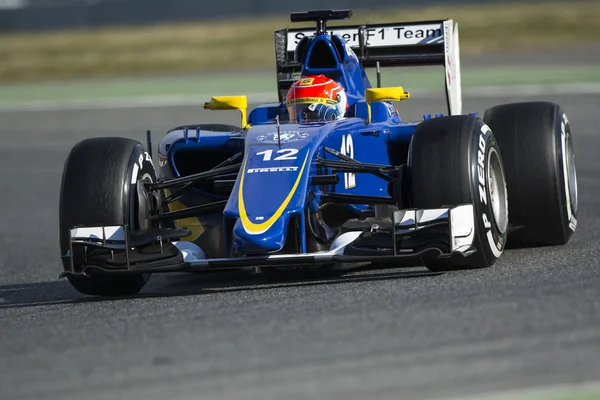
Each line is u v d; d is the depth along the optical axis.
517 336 15.16
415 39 27.86
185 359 15.18
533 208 23.72
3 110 82.50
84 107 80.69
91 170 21.22
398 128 24.09
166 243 20.55
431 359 14.38
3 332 18.14
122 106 79.44
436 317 16.52
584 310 16.38
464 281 19.41
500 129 24.02
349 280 20.81
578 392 12.66
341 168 21.34
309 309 17.80
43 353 16.27
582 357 14.00
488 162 21.14
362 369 14.15
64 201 21.11
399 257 19.22
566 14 137.75
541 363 13.88
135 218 21.39
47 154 59.16
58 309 20.44
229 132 24.23
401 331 15.82
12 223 39.84
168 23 163.75
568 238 24.67
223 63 116.06
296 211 19.44
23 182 50.44
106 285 21.84
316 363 14.52
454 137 20.52
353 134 22.84
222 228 23.05
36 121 73.88
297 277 22.34
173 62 119.50
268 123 23.39
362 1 147.38
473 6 154.38
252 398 13.30
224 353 15.34
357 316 16.95
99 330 17.58
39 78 113.38
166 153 23.88
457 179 20.14
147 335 16.88
